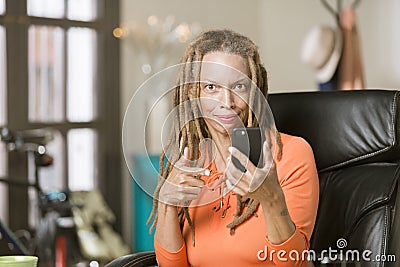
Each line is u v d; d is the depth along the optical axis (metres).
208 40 1.73
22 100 4.54
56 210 3.95
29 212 4.52
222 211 1.82
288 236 1.66
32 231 4.50
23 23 4.52
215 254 1.80
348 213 1.96
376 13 4.44
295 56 5.07
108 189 4.84
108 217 4.44
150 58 4.89
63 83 4.70
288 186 1.77
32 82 4.58
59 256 4.00
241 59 1.71
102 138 4.82
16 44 4.51
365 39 4.52
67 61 4.70
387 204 1.91
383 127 1.98
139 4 4.91
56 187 4.66
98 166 4.82
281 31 5.20
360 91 2.05
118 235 4.76
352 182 1.99
